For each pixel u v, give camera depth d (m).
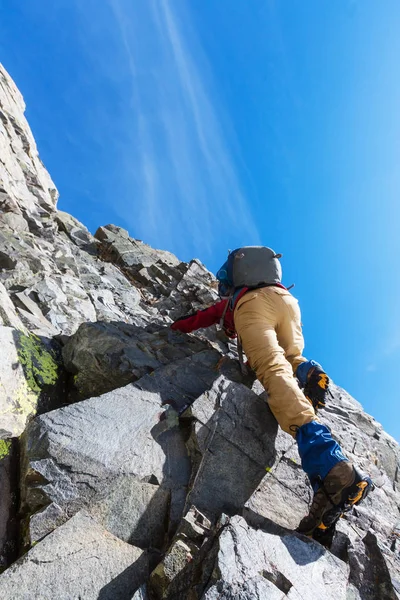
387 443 5.06
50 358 4.16
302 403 3.17
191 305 7.79
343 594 2.51
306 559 2.60
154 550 2.66
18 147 10.18
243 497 3.10
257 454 3.40
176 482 3.04
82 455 2.85
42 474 2.70
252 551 2.42
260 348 3.58
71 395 4.04
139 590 2.24
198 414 3.38
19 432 3.21
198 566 2.36
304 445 2.96
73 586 2.23
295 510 3.25
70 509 2.63
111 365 4.01
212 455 3.21
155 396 3.60
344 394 5.98
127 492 2.83
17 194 8.48
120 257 9.45
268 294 3.89
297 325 4.03
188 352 4.68
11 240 6.22
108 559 2.41
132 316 6.73
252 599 2.12
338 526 3.06
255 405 3.71
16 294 4.97
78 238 9.78
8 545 2.56
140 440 3.14
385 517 3.71
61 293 5.66
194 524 2.64
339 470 2.72
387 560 2.89
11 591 2.11
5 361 3.55
